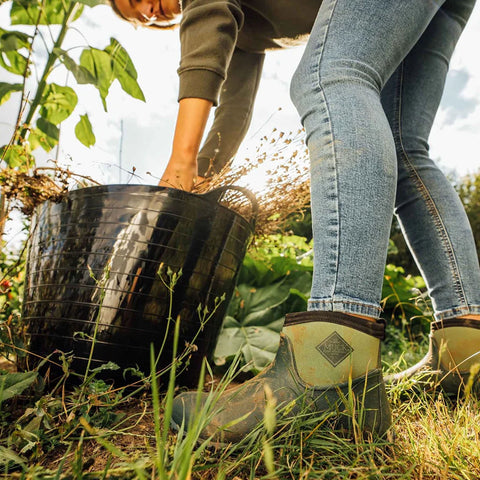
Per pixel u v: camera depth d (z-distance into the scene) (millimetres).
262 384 723
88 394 826
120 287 994
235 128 1439
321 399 688
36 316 1058
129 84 1636
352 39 793
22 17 1696
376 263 720
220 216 1108
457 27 1191
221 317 1181
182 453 458
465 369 926
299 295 1922
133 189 1028
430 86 1163
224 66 1032
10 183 1114
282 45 1296
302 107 837
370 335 685
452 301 999
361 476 537
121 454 528
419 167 1109
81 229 1037
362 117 748
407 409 921
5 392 730
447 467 577
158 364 1019
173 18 1308
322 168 762
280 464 599
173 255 1029
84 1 1209
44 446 708
